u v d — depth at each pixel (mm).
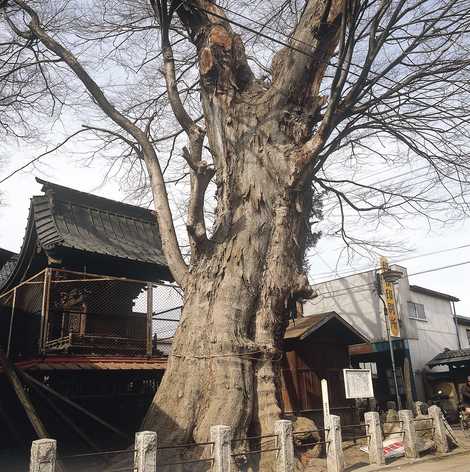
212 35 10945
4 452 10344
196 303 9305
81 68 10820
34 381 9547
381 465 9312
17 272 13469
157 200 10516
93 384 11414
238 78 11250
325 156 11891
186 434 8125
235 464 7754
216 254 9578
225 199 10094
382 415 16938
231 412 8188
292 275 9789
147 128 12922
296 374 13688
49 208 12148
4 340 12492
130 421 11812
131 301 12555
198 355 8766
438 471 8602
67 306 11664
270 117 10516
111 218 13617
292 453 7867
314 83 11062
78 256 12203
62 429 10539
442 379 21766
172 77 10344
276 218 9898
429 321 24547
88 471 8484
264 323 9320
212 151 10867
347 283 25109
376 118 12336
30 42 12320
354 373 10289
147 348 11656
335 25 10695
